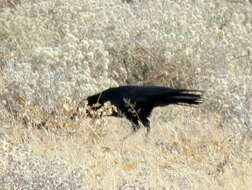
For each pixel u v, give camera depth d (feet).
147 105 66.23
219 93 70.79
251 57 80.07
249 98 69.82
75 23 84.99
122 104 66.23
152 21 81.66
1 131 67.26
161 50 77.46
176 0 94.38
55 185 50.37
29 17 92.89
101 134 66.59
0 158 55.11
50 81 67.82
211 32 81.30
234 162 61.46
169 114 73.72
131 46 78.28
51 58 69.87
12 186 50.24
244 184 56.95
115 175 58.03
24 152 59.98
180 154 63.57
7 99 69.77
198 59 76.07
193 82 76.64
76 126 66.64
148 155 62.90
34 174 50.98
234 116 68.23
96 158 61.67
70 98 66.44
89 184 55.47
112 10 88.53
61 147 63.82
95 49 72.74
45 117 67.21
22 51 78.89
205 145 65.87
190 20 83.76
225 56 78.23
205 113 72.90
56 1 93.40
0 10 101.71
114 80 75.97
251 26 91.66
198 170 60.13
